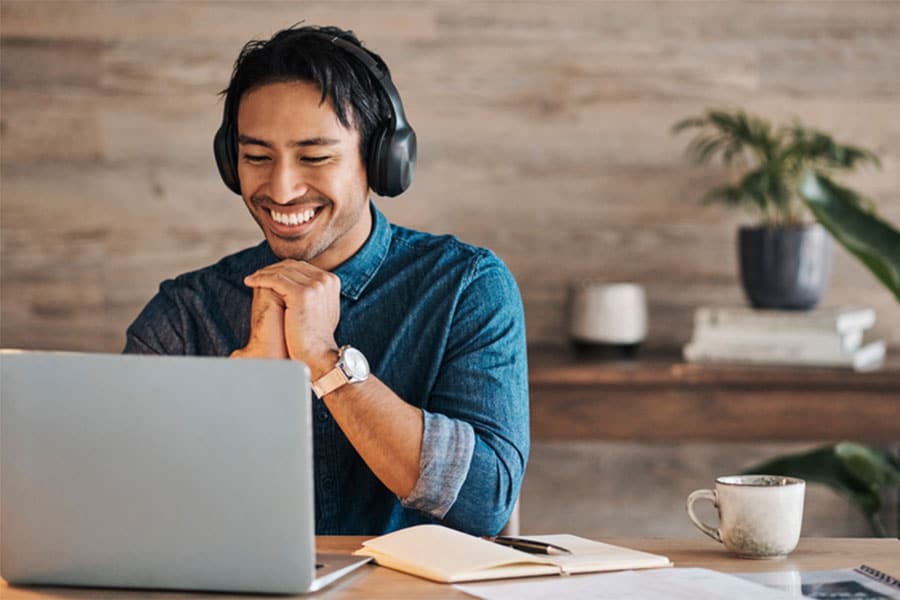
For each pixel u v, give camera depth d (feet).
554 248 11.23
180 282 6.70
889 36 11.19
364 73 5.88
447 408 6.01
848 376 9.72
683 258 11.23
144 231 11.19
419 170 11.14
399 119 5.98
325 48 5.81
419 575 4.52
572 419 9.78
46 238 11.18
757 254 10.23
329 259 6.32
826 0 11.15
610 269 11.25
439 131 11.14
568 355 10.65
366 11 11.05
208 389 4.20
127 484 4.30
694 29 11.12
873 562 4.75
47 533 4.41
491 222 11.19
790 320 10.04
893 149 11.25
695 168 11.18
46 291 11.22
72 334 11.23
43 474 4.37
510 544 4.96
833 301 11.42
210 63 11.09
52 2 11.01
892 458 9.34
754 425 9.79
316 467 6.15
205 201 11.19
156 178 11.16
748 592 4.21
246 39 11.07
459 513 5.60
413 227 11.18
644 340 11.25
